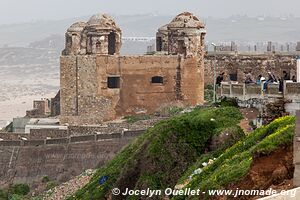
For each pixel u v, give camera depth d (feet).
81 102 531.09
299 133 207.62
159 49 615.98
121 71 532.73
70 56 531.50
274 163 225.76
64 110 533.55
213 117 322.14
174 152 315.37
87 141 473.26
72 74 531.91
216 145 308.40
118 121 517.14
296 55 556.92
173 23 544.21
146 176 312.71
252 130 309.83
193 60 534.37
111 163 368.48
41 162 476.54
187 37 535.19
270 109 308.81
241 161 245.45
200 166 292.81
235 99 345.10
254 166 228.43
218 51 579.07
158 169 313.12
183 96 533.96
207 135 316.81
